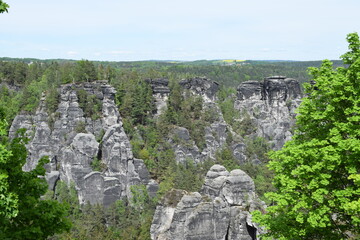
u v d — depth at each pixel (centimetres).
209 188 8631
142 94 15050
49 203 2148
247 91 19300
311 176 2442
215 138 15900
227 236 7612
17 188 2053
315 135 2745
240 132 17412
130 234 9406
